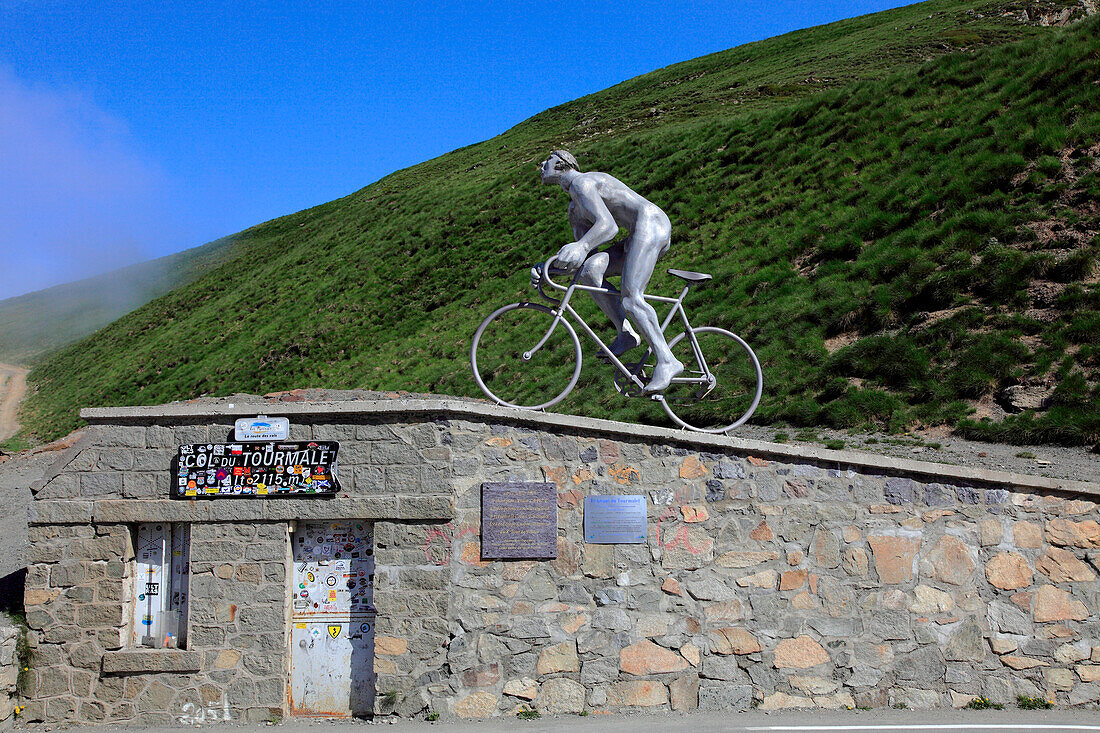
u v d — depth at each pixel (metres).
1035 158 19.86
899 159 23.73
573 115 74.50
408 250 41.56
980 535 7.99
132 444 7.66
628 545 7.68
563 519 7.63
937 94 26.48
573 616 7.51
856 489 8.00
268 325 40.31
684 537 7.76
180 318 52.22
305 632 7.50
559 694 7.38
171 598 7.65
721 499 7.86
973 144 21.80
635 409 16.66
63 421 39.50
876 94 28.78
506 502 7.52
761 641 7.68
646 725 6.96
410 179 67.94
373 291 38.50
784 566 7.82
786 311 18.70
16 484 18.20
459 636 7.29
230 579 7.43
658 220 8.43
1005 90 23.70
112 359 49.91
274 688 7.29
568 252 8.16
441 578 7.33
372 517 7.42
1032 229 17.42
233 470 7.52
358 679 7.43
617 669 7.50
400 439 7.51
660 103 63.69
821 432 14.24
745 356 17.47
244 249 82.94
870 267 18.94
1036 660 7.82
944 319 16.16
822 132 28.64
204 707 7.29
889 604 7.84
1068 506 8.06
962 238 18.17
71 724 7.32
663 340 8.38
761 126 32.25
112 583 7.52
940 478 8.04
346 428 7.56
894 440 13.33
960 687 7.75
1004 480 8.05
